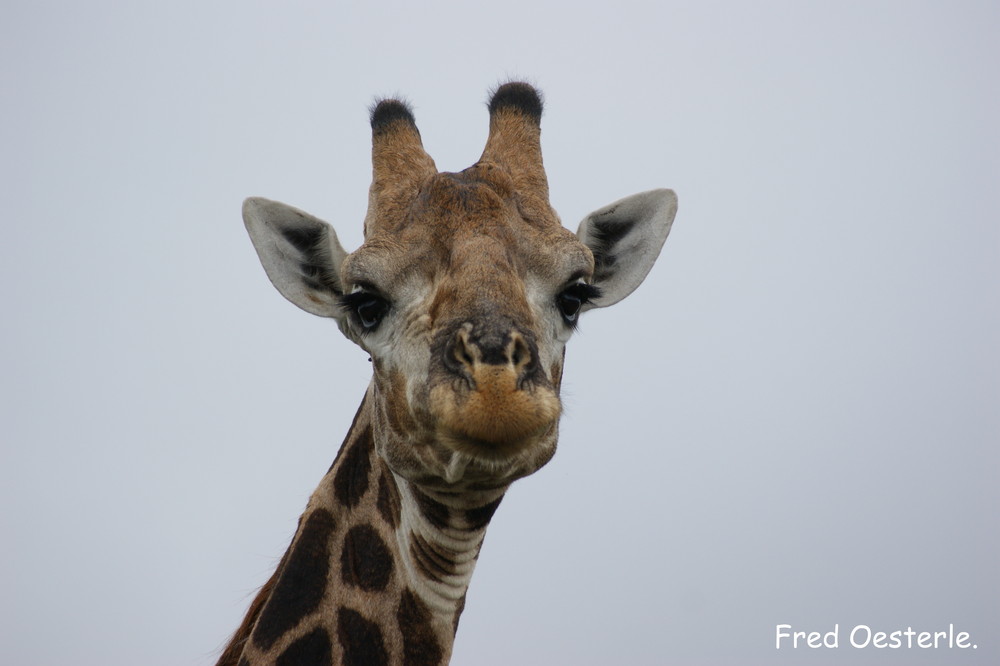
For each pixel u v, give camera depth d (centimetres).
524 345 1141
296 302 1481
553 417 1127
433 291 1277
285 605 1373
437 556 1354
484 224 1309
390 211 1387
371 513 1411
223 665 1428
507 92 1516
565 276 1338
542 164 1477
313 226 1497
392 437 1293
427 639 1352
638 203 1580
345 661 1340
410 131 1481
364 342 1351
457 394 1123
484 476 1244
